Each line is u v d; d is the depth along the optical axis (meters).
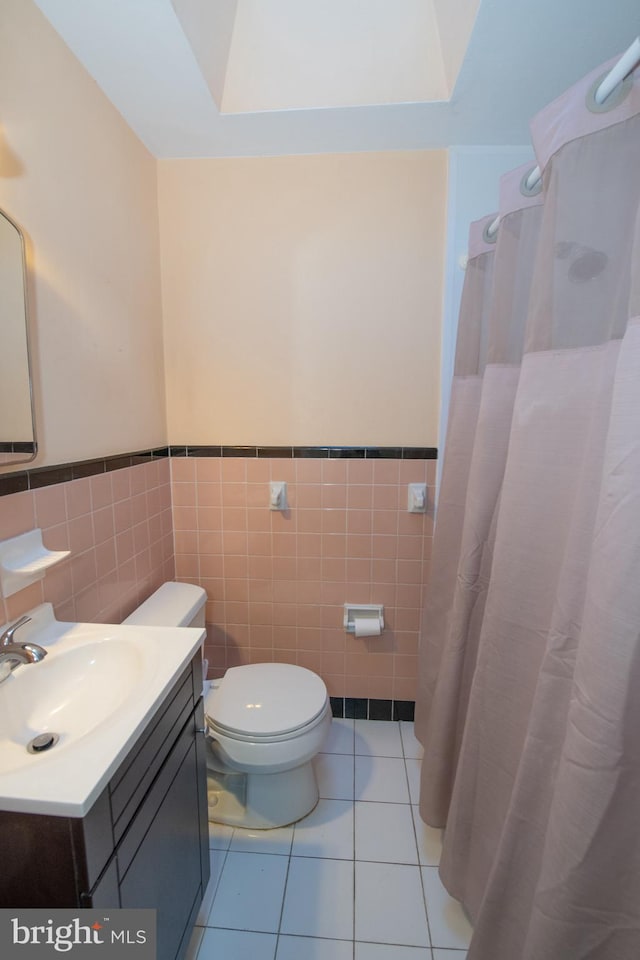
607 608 0.67
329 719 1.43
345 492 1.76
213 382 1.73
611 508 0.67
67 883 0.61
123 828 0.71
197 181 1.63
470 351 1.36
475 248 1.33
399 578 1.79
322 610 1.83
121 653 0.98
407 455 1.72
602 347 0.79
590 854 0.69
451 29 1.17
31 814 0.60
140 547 1.52
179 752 0.94
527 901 0.86
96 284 1.24
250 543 1.81
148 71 1.19
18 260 0.93
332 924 1.14
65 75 1.08
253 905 1.18
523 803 0.86
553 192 0.83
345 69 1.31
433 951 1.08
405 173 1.60
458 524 1.43
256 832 1.39
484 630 1.05
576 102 0.79
